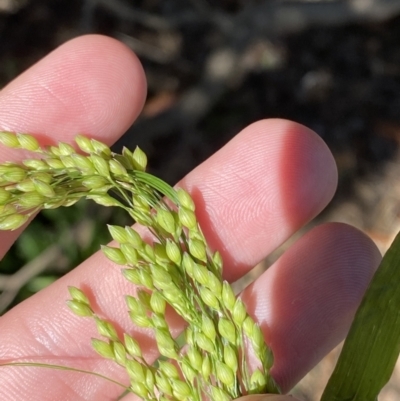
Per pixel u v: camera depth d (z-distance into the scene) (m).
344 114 0.19
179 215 0.11
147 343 0.12
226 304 0.10
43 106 0.12
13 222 0.10
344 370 0.10
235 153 0.13
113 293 0.12
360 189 0.19
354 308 0.13
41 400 0.13
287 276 0.13
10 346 0.12
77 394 0.13
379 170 0.19
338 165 0.19
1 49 0.19
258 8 0.18
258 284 0.13
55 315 0.12
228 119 0.19
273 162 0.12
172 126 0.18
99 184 0.11
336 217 0.19
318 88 0.19
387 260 0.10
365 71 0.20
